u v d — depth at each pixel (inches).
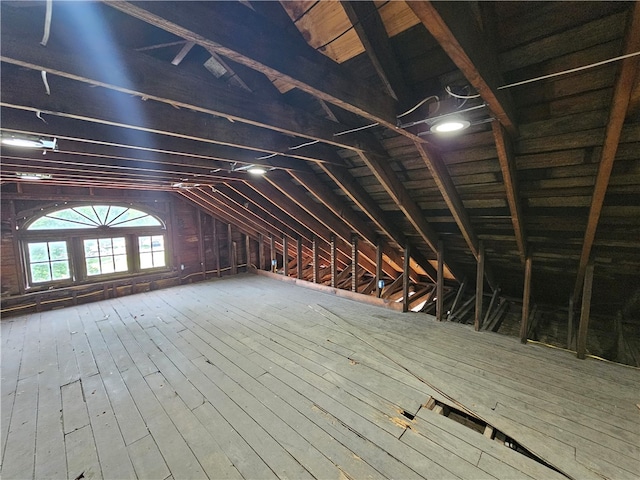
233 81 66.6
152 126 66.3
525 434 69.9
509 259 138.3
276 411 81.0
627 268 111.3
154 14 30.8
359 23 49.4
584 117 61.9
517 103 64.9
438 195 110.4
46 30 34.3
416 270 210.2
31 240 171.6
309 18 50.8
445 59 59.1
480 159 84.6
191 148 93.7
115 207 205.0
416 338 127.1
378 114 60.8
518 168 82.7
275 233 242.2
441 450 66.5
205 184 176.4
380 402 83.7
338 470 62.1
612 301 140.4
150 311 169.9
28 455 67.3
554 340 140.4
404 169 102.8
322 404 83.5
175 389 92.4
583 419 74.4
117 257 207.8
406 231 152.9
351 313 161.9
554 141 69.6
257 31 40.4
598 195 73.7
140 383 96.1
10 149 89.8
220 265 268.5
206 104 54.7
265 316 159.5
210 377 99.0
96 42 41.4
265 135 87.3
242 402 85.2
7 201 161.6
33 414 81.6
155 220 227.0
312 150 100.0
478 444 67.9
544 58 53.7
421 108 69.9
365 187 124.4
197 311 169.2
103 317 160.1
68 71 39.0
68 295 182.5
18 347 123.9
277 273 261.4
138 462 65.2
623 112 52.5
